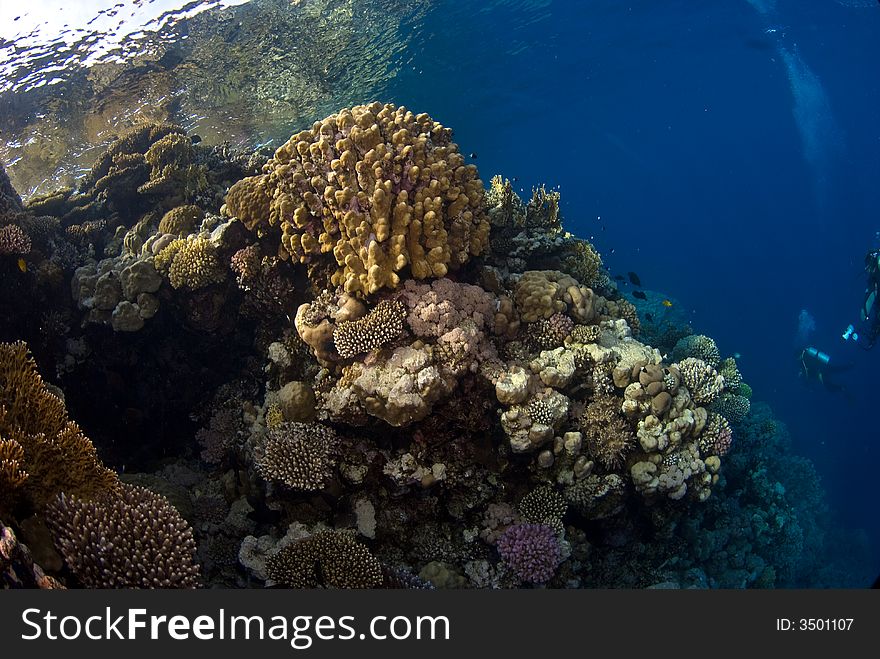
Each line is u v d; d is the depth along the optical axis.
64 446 4.01
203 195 9.45
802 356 19.89
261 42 15.47
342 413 6.07
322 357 6.30
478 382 6.32
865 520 21.34
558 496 6.52
